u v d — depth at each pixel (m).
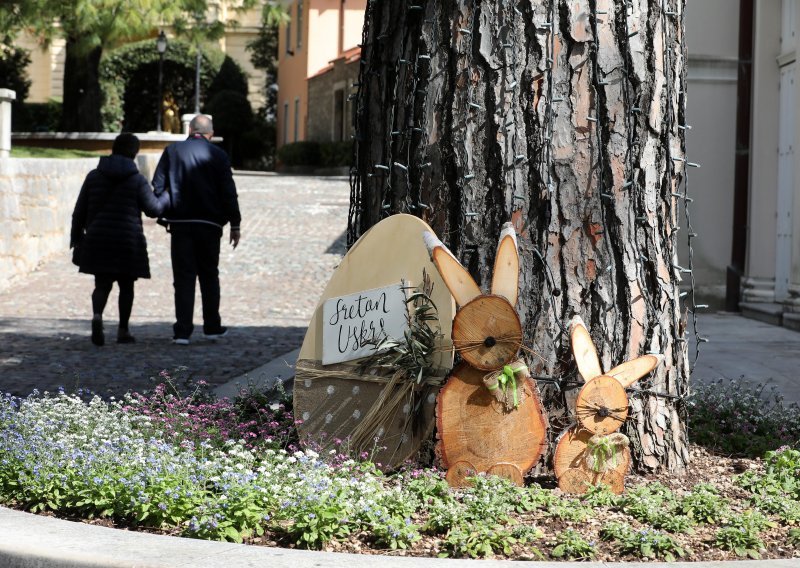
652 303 4.65
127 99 45.22
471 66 4.58
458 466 4.22
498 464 4.22
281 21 23.61
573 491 4.23
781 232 12.31
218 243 9.54
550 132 4.52
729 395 6.12
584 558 3.45
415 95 4.72
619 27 4.58
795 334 10.89
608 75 4.55
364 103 5.06
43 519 3.54
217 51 46.38
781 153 12.27
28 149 22.66
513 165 4.54
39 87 43.62
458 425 4.23
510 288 4.25
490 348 4.20
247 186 24.98
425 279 4.53
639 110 4.61
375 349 4.61
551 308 4.53
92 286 13.66
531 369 4.52
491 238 4.57
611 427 4.24
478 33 4.57
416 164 4.72
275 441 4.79
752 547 3.59
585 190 4.54
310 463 4.15
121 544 3.25
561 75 4.53
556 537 3.61
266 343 9.59
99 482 3.94
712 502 3.93
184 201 9.35
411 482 4.11
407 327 4.54
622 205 4.58
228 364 8.34
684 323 4.86
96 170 9.32
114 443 4.44
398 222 4.67
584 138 4.54
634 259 4.61
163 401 5.56
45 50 24.27
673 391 4.71
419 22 4.71
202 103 46.34
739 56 12.57
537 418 4.24
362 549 3.55
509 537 3.54
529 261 4.54
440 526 3.68
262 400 5.83
